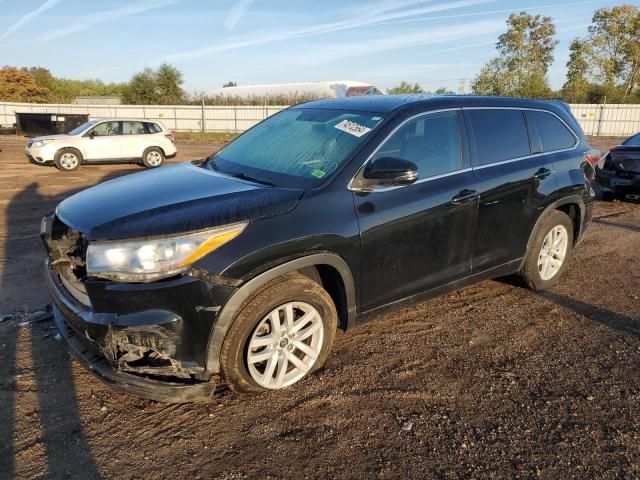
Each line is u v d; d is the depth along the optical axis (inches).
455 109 155.5
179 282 103.0
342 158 130.8
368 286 132.3
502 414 118.5
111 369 107.8
